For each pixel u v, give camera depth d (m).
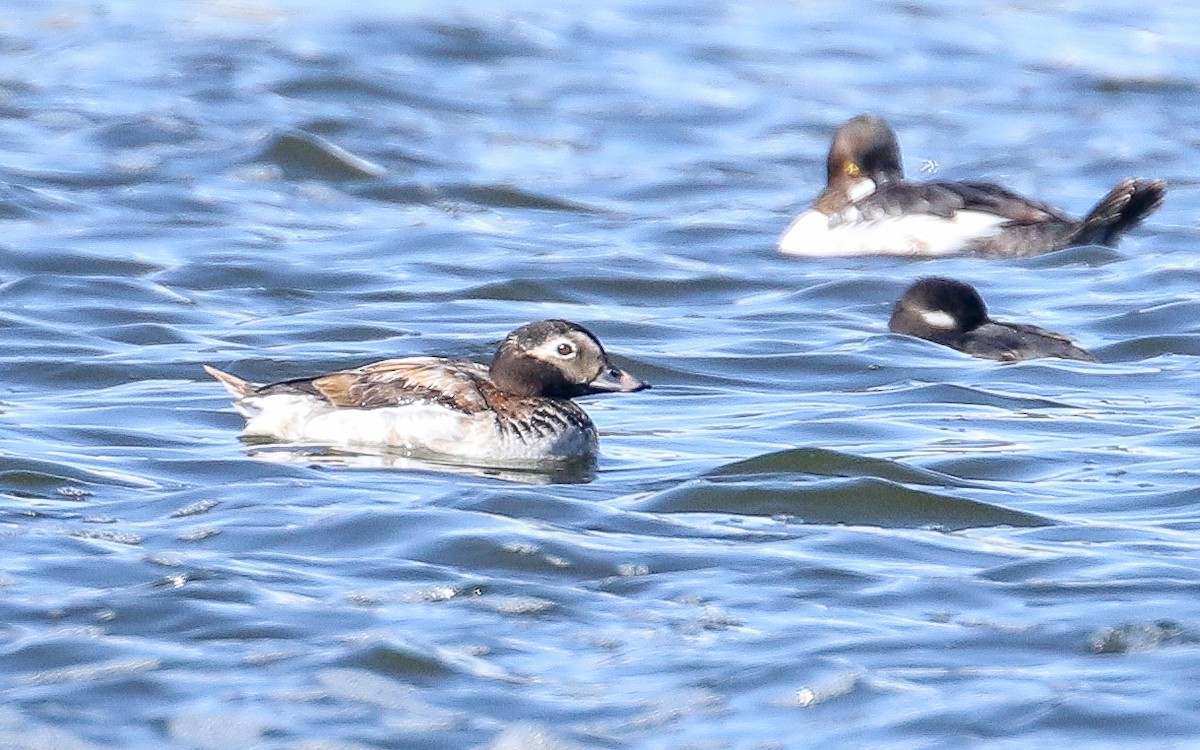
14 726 9.53
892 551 12.30
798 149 31.38
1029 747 9.34
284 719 9.66
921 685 10.02
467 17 39.50
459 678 10.12
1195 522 13.05
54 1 40.94
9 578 11.46
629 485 14.15
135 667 10.19
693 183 29.08
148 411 16.39
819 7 42.44
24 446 14.92
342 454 14.99
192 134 30.73
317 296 21.92
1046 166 30.22
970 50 38.34
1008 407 16.84
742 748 9.39
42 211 25.88
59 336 19.34
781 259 24.50
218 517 12.81
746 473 14.33
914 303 19.70
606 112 33.47
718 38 39.22
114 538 12.35
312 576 11.62
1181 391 17.45
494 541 12.22
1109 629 10.72
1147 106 34.22
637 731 9.56
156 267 22.92
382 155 30.09
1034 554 12.23
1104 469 14.59
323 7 39.91
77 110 31.89
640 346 19.69
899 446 15.45
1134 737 9.43
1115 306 21.41
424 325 20.47
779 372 18.45
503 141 31.48
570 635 10.74
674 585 11.55
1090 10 41.75
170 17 39.12
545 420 15.18
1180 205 27.58
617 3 42.34
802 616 11.04
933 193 24.56
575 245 24.98
